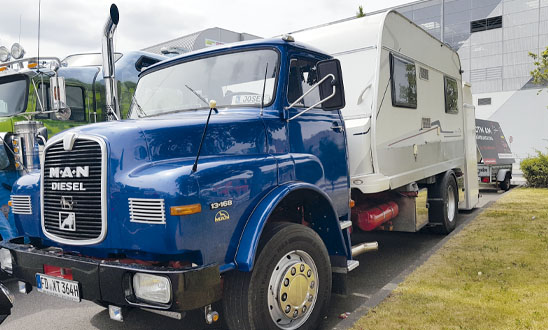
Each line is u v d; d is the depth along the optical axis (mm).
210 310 2906
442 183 7293
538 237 6508
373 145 5035
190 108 3951
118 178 2801
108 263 2748
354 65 5332
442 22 32781
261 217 3070
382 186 5102
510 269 5055
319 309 3615
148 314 4340
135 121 3227
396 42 5699
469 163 9266
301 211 3986
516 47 30031
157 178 2691
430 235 7508
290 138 3744
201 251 2764
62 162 3074
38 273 3133
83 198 2938
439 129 7391
